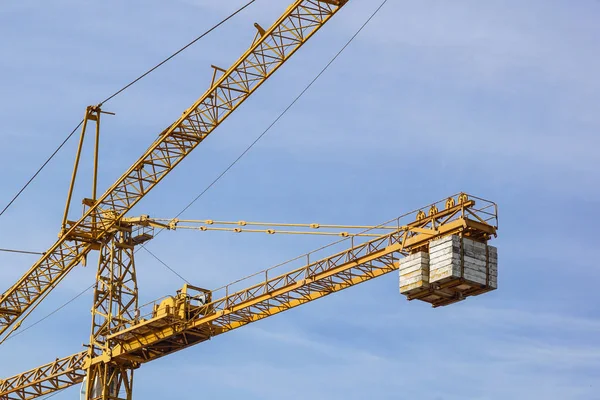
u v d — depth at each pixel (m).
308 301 143.75
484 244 129.12
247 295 146.50
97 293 160.25
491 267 128.75
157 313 151.12
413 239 132.38
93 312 159.38
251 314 148.00
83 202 160.50
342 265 138.75
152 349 155.88
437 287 128.12
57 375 166.25
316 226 144.88
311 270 141.50
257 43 141.62
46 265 165.00
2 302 168.88
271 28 140.62
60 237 161.38
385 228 136.25
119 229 159.75
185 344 154.00
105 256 161.00
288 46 141.25
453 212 130.50
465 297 130.38
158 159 152.25
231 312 147.38
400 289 130.38
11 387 171.25
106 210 159.75
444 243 127.69
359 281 139.50
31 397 172.00
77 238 161.00
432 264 128.25
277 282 144.25
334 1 138.00
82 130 161.12
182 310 150.00
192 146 150.50
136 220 159.25
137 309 156.50
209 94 145.25
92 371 159.00
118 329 157.50
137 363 159.00
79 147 161.12
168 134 148.62
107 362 157.50
